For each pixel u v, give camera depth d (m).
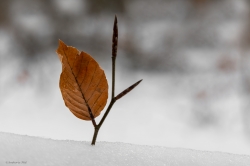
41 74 2.72
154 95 2.48
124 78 2.70
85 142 0.49
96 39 2.99
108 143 0.49
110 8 3.10
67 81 0.49
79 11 3.09
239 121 2.08
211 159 0.49
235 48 2.72
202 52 2.85
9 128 1.88
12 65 2.80
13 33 2.99
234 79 2.50
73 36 3.01
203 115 2.18
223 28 2.94
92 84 0.49
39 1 3.06
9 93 2.44
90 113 0.49
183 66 2.74
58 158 0.46
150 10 3.12
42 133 1.82
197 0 3.06
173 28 3.00
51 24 3.04
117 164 0.47
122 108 2.26
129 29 3.02
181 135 1.98
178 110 2.25
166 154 0.49
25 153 0.46
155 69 2.82
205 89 2.40
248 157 0.50
